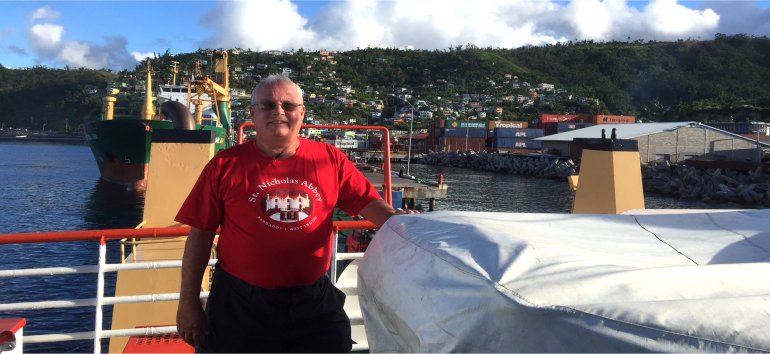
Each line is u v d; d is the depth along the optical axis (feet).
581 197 15.53
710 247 6.65
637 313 4.40
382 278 6.35
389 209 8.09
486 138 318.86
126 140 121.29
